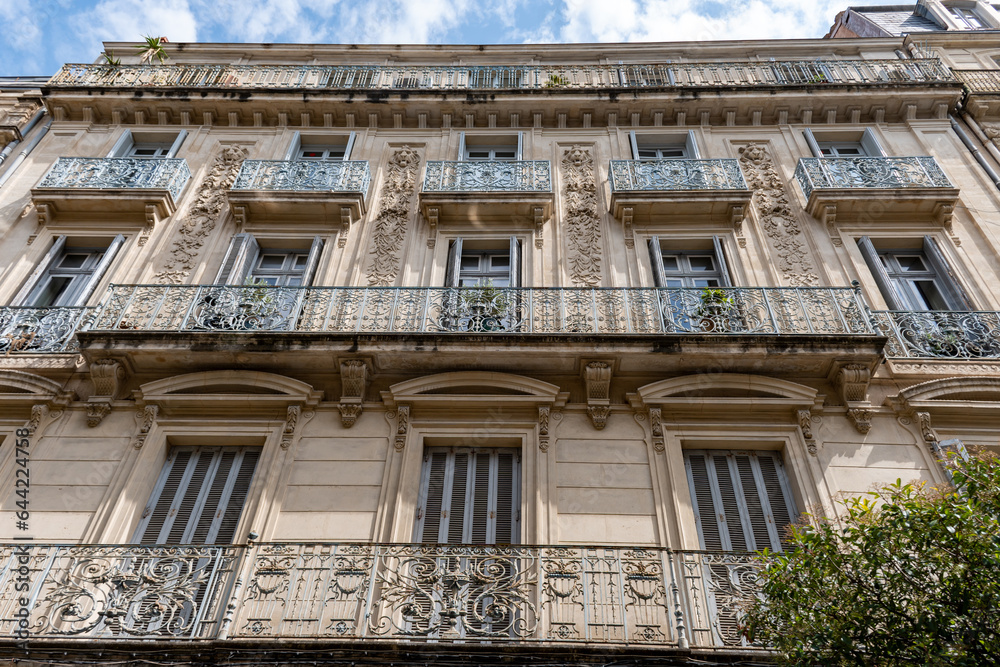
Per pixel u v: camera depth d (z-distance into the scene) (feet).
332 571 27.94
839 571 22.36
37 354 38.65
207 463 35.47
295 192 47.78
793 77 58.70
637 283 43.88
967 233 46.11
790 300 39.47
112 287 39.86
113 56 65.92
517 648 25.16
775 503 33.91
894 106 55.62
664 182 49.06
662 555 28.43
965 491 22.80
